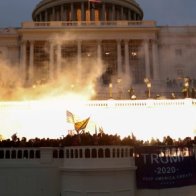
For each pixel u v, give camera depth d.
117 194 18.20
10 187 19.56
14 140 20.84
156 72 59.62
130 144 19.41
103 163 18.17
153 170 19.38
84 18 77.00
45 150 19.83
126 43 60.50
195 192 20.34
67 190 18.73
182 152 20.19
